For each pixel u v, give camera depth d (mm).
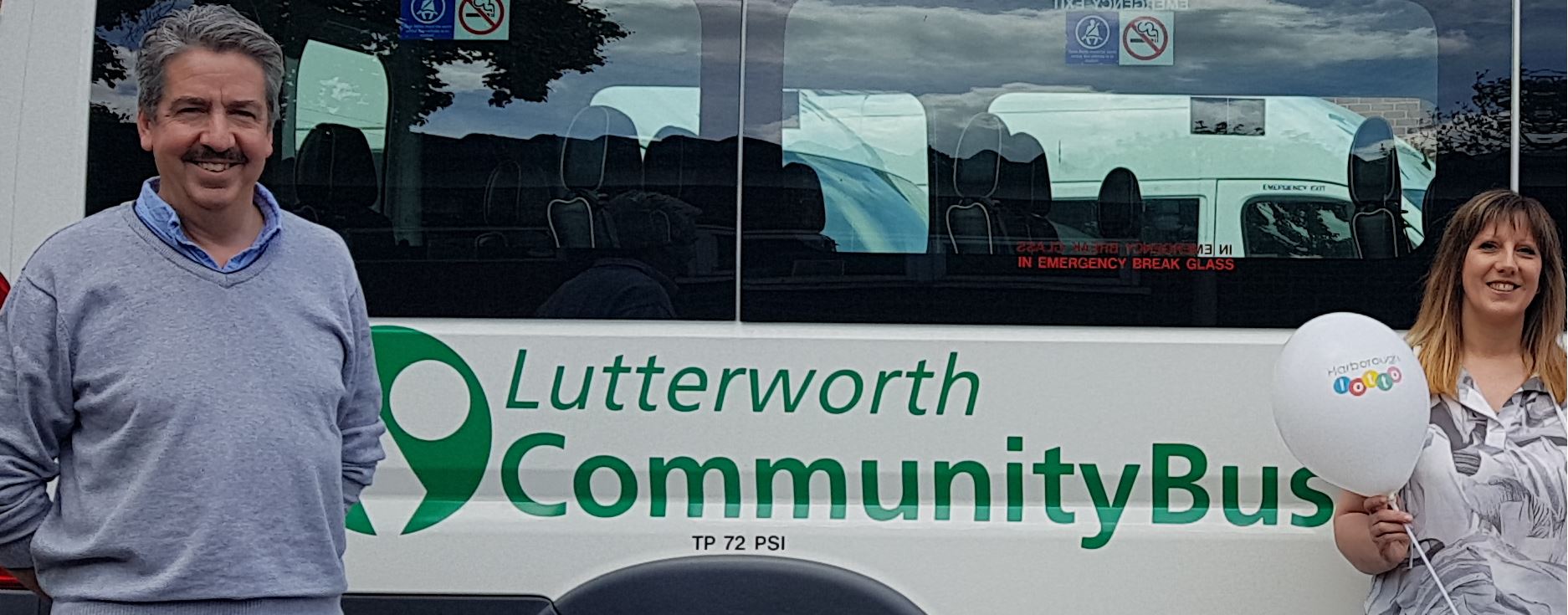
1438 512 3055
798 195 3383
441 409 3373
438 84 3404
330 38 3418
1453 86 3369
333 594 2607
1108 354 3342
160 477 2439
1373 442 2934
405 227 3402
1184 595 3346
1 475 2469
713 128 3393
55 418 2506
